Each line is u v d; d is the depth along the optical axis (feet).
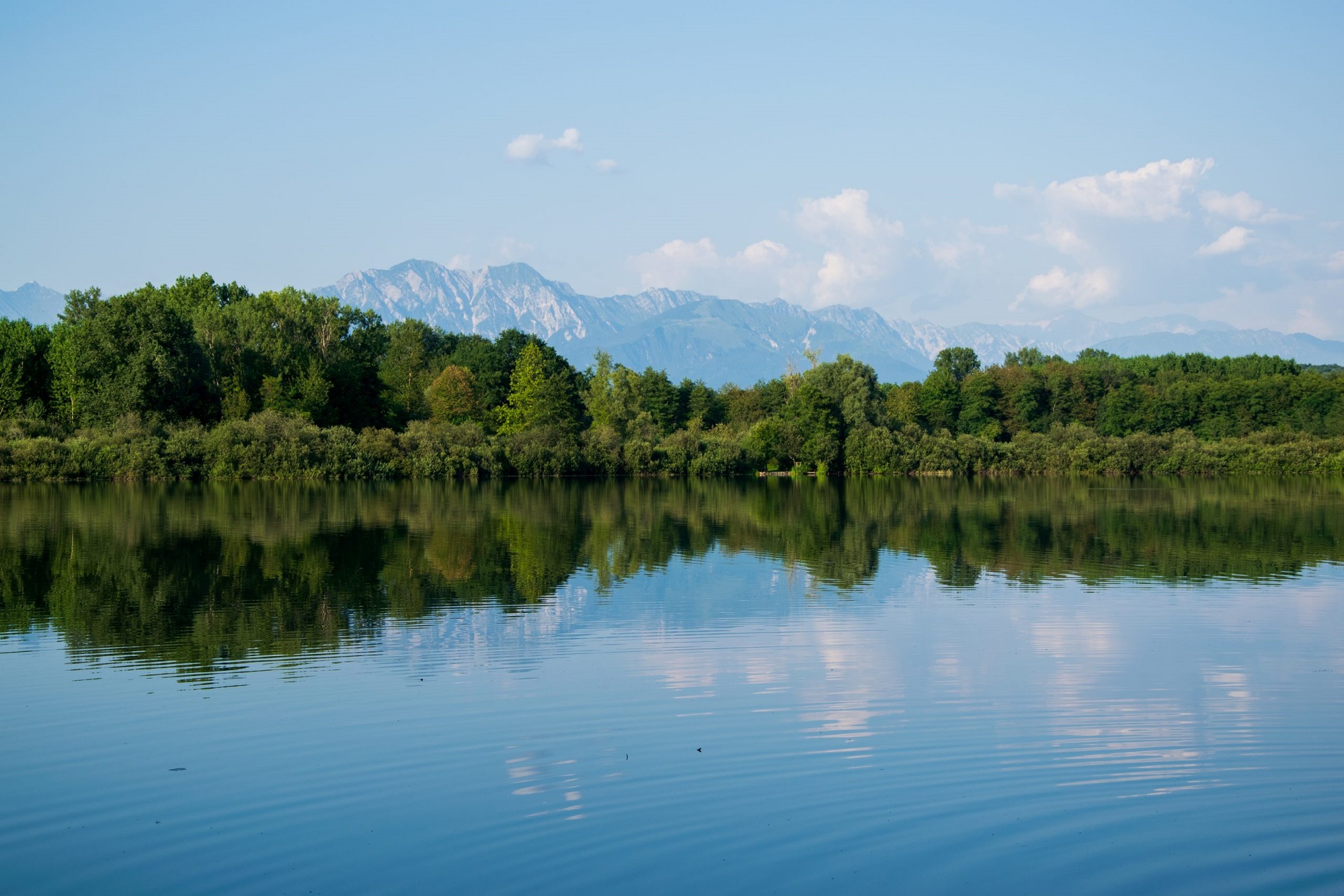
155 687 81.97
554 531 197.26
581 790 60.49
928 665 90.79
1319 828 55.42
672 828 55.06
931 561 158.10
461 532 192.13
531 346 458.09
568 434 406.41
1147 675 87.51
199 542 170.81
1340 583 136.77
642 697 79.82
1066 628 107.14
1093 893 48.29
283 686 82.58
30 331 345.92
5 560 148.46
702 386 545.44
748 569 148.77
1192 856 52.01
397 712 75.46
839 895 47.93
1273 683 84.69
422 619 109.50
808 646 98.32
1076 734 71.36
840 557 162.71
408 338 519.60
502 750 67.41
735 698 79.46
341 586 129.59
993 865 50.96
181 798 59.31
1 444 298.97
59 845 53.36
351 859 51.67
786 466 441.68
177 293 400.88
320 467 333.42
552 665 90.07
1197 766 64.69
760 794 59.77
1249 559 160.86
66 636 100.48
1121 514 241.55
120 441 309.63
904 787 60.90
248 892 48.52
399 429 412.57
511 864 51.03
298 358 374.84
